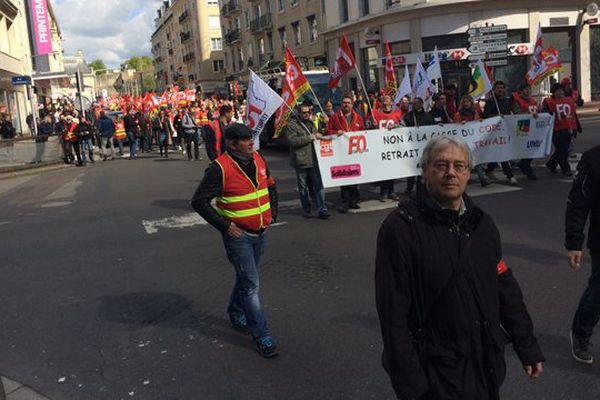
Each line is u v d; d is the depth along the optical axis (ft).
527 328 8.36
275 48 158.71
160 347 15.74
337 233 26.78
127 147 99.09
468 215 7.93
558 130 37.06
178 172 55.11
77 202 40.81
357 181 31.30
